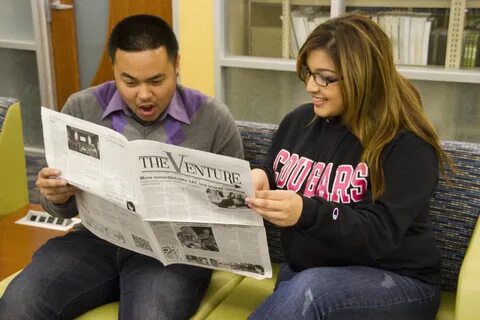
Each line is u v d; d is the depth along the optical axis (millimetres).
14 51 3943
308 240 1335
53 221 1928
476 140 3070
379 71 1258
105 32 3773
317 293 1177
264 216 1181
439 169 1353
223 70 3418
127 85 1434
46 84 3891
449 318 1368
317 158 1388
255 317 1207
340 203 1272
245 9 3307
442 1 2891
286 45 3264
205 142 1551
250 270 1323
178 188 1235
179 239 1311
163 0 3512
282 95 3404
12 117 1982
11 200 2021
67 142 1355
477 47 2879
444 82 3021
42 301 1363
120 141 1236
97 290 1457
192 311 1406
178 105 1552
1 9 3883
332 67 1254
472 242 1306
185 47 3424
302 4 3201
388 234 1214
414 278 1297
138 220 1291
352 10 3090
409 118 1273
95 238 1568
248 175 1149
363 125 1289
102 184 1307
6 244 1782
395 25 2975
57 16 3793
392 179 1247
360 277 1231
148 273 1408
